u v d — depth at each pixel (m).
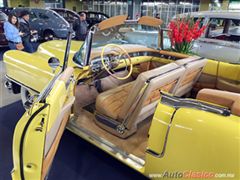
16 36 4.62
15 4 16.00
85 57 2.12
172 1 15.58
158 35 2.86
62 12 9.34
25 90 2.78
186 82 2.23
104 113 2.06
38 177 1.17
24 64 2.50
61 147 2.37
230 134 1.07
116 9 18.45
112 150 1.79
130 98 1.75
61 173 2.02
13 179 1.17
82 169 2.08
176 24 2.82
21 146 1.09
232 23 4.63
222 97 1.25
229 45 4.68
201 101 1.24
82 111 2.42
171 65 1.82
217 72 2.49
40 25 8.96
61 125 1.54
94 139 1.93
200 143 1.16
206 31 4.89
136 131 2.12
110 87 2.85
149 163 1.44
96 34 2.24
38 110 1.10
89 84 2.69
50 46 3.21
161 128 1.31
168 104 1.31
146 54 2.87
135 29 2.64
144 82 1.55
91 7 20.03
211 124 1.13
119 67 2.62
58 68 2.15
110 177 1.99
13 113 3.09
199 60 2.14
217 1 13.63
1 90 3.95
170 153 1.29
